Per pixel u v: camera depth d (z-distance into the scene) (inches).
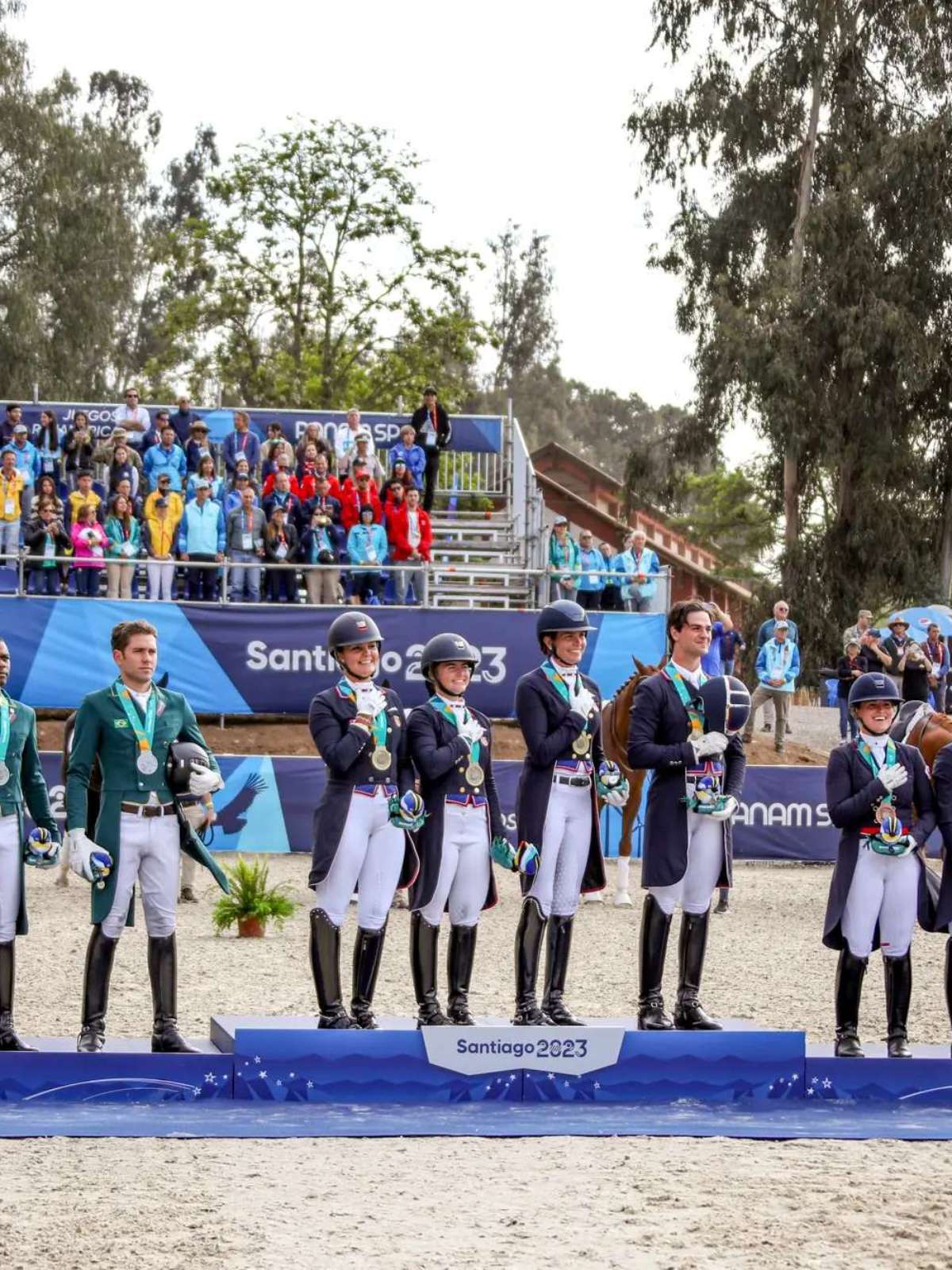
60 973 520.4
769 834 882.1
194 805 394.9
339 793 383.6
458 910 394.6
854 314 1621.6
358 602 1027.9
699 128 1760.6
